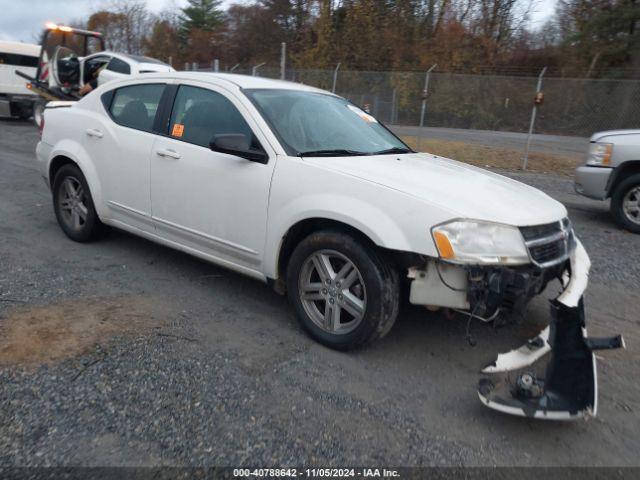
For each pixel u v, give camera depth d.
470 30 30.20
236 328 3.88
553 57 28.58
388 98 20.48
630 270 5.70
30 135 14.58
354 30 30.91
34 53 17.59
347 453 2.62
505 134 19.06
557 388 2.76
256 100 4.16
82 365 3.26
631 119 18.12
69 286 4.44
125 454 2.53
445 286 3.22
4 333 3.57
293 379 3.25
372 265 3.36
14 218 6.39
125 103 5.00
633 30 27.06
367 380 3.29
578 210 8.79
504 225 3.18
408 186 3.39
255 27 37.66
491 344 3.84
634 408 3.15
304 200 3.60
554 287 4.89
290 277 3.76
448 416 2.97
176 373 3.23
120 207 4.91
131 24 50.50
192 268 5.01
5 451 2.50
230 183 4.00
